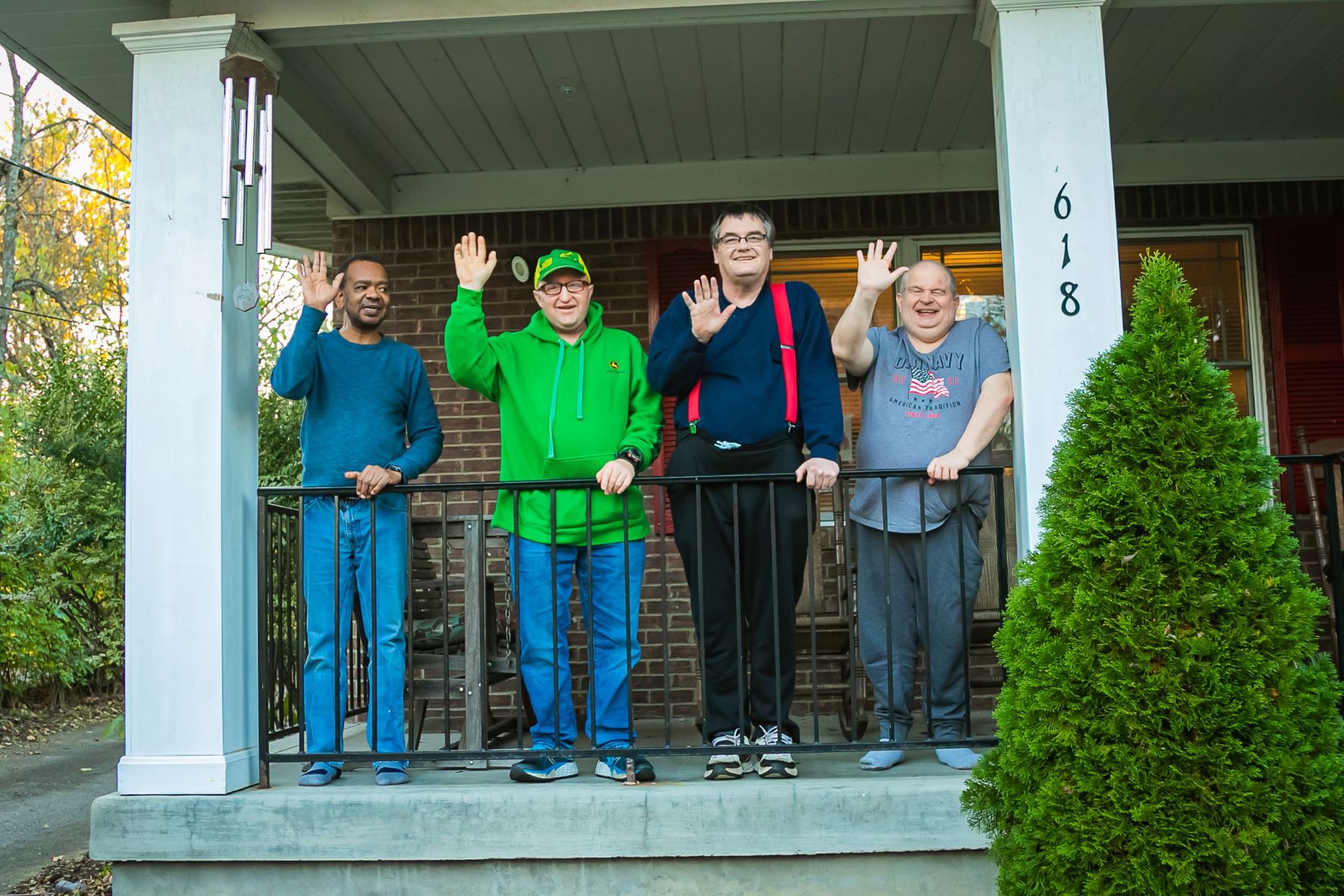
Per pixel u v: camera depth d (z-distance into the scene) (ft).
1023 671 8.66
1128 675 8.14
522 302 20.01
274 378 12.28
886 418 12.55
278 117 16.16
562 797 11.44
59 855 17.87
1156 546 8.21
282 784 12.55
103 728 32.45
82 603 36.83
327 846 11.54
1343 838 7.95
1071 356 11.90
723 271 12.07
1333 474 11.75
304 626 12.77
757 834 11.30
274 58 13.53
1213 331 19.63
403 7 12.87
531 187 20.08
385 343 13.17
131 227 12.55
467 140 18.72
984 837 11.16
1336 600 11.72
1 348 49.88
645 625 19.52
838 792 11.31
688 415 12.11
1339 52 16.08
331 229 24.35
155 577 12.15
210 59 12.67
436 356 20.15
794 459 11.96
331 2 12.89
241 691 12.37
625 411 12.46
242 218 12.70
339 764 12.68
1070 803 8.21
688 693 19.35
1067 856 8.12
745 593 12.08
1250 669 8.01
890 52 15.94
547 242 20.15
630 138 18.84
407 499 12.37
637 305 19.98
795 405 11.96
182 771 11.85
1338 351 19.42
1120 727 8.14
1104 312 11.94
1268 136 19.31
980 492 12.49
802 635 15.69
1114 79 16.83
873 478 11.60
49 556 34.63
